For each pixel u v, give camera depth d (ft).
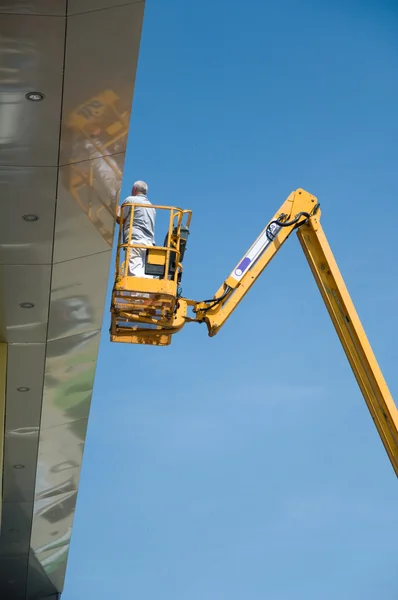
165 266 40.93
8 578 73.82
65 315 42.37
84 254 37.70
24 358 45.78
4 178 32.35
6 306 41.22
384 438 44.09
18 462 55.26
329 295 45.91
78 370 47.37
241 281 45.47
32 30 26.23
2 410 44.98
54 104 28.99
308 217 46.42
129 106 29.43
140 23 26.45
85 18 25.93
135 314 42.57
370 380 44.57
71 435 53.42
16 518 62.54
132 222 41.11
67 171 32.27
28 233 35.83
